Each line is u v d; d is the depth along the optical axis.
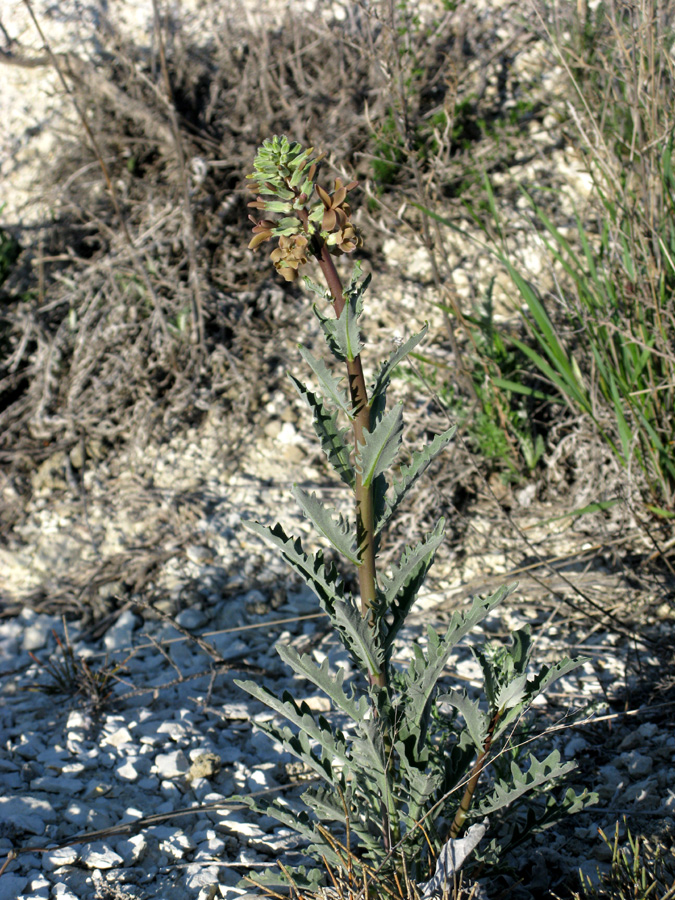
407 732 1.74
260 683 3.17
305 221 1.50
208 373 4.66
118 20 5.86
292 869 1.88
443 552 3.73
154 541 3.93
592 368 3.68
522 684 1.67
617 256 3.70
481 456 4.04
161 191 5.14
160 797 2.60
